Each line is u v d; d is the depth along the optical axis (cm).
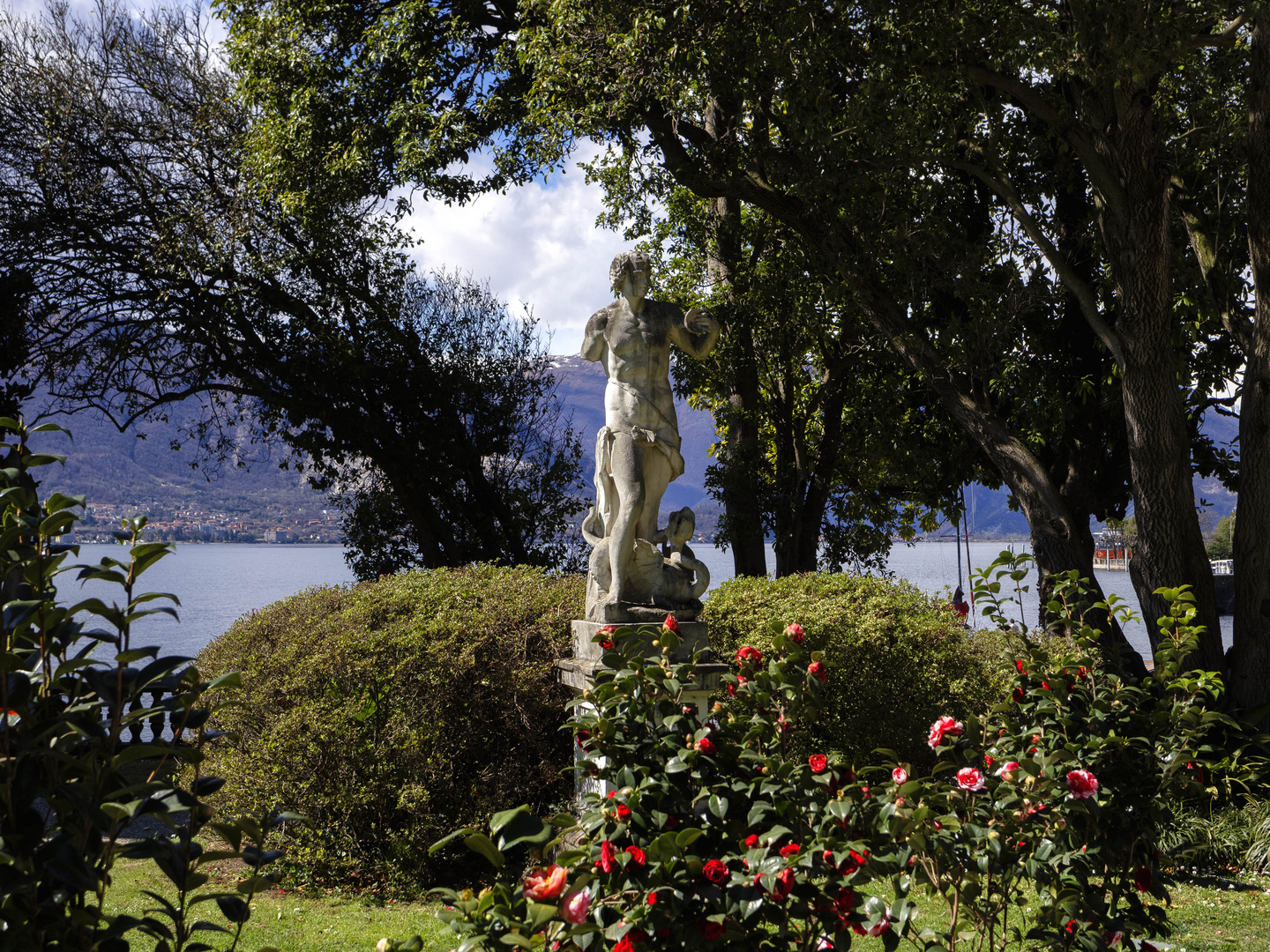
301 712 692
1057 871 340
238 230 1528
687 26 1048
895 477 1806
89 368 1636
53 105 1512
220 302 1599
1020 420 1377
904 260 1209
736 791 298
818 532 1742
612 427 633
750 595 920
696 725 312
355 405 1634
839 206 1262
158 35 1631
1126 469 1320
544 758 755
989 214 1343
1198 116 1141
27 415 1619
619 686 320
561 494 1783
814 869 273
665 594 632
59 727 221
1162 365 971
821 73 1027
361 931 550
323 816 684
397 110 1335
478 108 1340
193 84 1631
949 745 376
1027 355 1262
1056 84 1111
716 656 635
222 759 709
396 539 1800
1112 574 4944
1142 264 962
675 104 1164
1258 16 852
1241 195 1129
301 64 1420
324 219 1518
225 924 558
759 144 1227
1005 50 955
